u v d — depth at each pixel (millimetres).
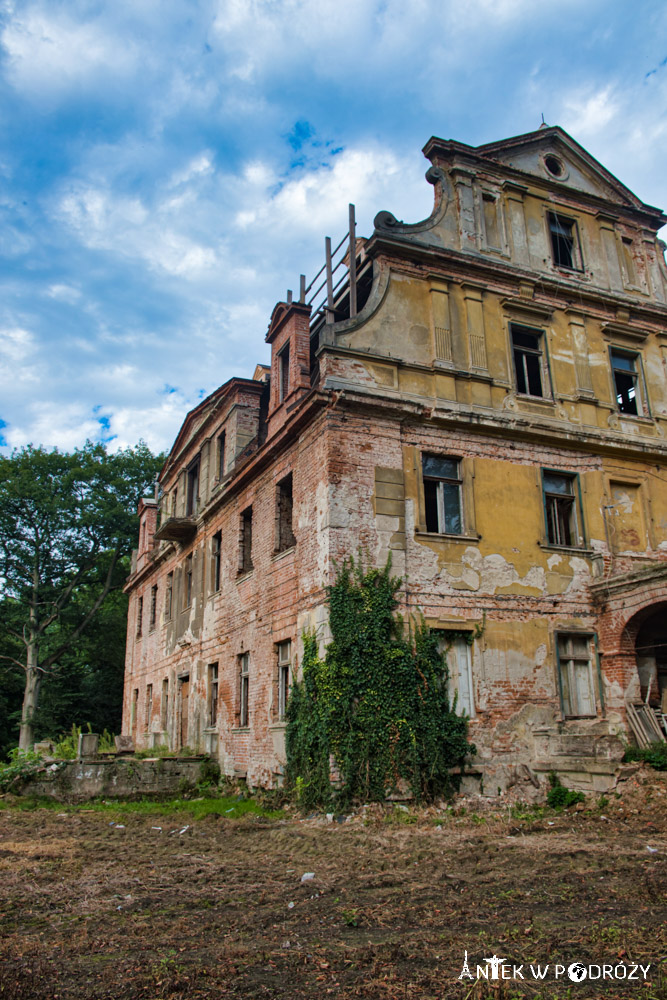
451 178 17719
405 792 12906
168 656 25406
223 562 20547
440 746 13383
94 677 42562
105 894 7711
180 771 17719
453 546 14820
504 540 15438
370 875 8328
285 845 10578
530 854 9234
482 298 16969
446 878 8047
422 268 16469
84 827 12766
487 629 14641
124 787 16844
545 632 15266
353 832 11227
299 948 5738
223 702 19094
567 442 16734
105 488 41469
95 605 41031
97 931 6324
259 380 23641
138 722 29016
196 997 4777
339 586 13570
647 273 19625
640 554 17156
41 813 14742
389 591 13820
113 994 4848
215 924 6457
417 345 15852
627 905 6684
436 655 13969
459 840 10430
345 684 13086
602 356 18234
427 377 15688
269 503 17422
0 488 38406
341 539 13828
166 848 10570
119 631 42906
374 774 12812
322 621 13648
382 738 12977
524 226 18156
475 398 16031
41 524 39375
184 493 25875
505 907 6762
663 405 18734
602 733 14742
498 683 14453
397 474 14688
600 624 15836
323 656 13453
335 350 14789
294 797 13750
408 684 13461
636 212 19953
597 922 6188
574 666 15570
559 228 18922
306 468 15234
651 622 16172
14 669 42156
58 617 40719
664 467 18125
